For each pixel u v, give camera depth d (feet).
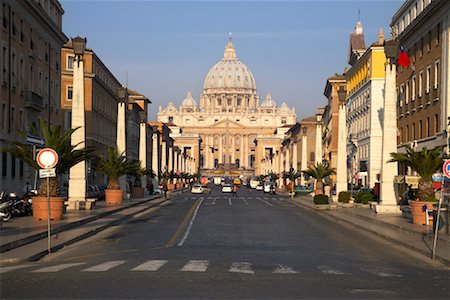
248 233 92.12
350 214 136.05
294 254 65.67
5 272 50.37
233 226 105.50
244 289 41.96
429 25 173.27
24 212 113.39
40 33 193.16
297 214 144.25
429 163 105.50
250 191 405.18
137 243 76.48
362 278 48.67
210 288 42.19
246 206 182.80
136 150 418.92
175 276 47.78
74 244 75.25
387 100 131.23
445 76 158.30
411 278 49.42
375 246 76.43
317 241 81.51
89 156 112.68
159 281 45.14
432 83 171.53
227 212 148.97
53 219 100.58
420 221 101.14
